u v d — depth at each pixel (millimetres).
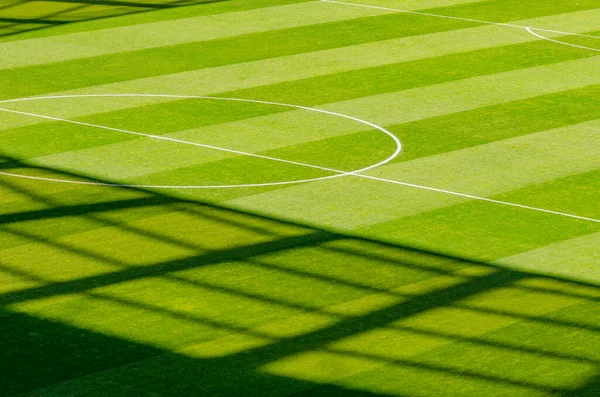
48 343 15836
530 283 18281
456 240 20031
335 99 28828
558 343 16234
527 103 28766
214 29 36312
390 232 20328
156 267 18562
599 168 24031
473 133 26234
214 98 28766
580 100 29125
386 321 16828
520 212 21469
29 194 21828
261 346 15922
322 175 23281
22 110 27547
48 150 24562
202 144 25156
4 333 16094
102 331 16250
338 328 16562
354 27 36750
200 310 17047
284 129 26312
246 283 18031
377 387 14820
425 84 30328
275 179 22984
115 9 39469
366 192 22359
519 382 15070
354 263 18922
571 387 14969
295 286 17969
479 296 17766
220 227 20344
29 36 35375
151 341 15992
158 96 28891
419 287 18047
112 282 17953
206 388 14648
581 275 18672
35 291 17547
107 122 26656
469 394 14711
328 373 15164
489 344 16156
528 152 24969
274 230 20297
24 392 14422
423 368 15391
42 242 19484
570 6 40562
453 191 22500
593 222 21047
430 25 37219
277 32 35969
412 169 23734
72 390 14500
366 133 26109
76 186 22312
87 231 20016
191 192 22172
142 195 21906
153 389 14586
